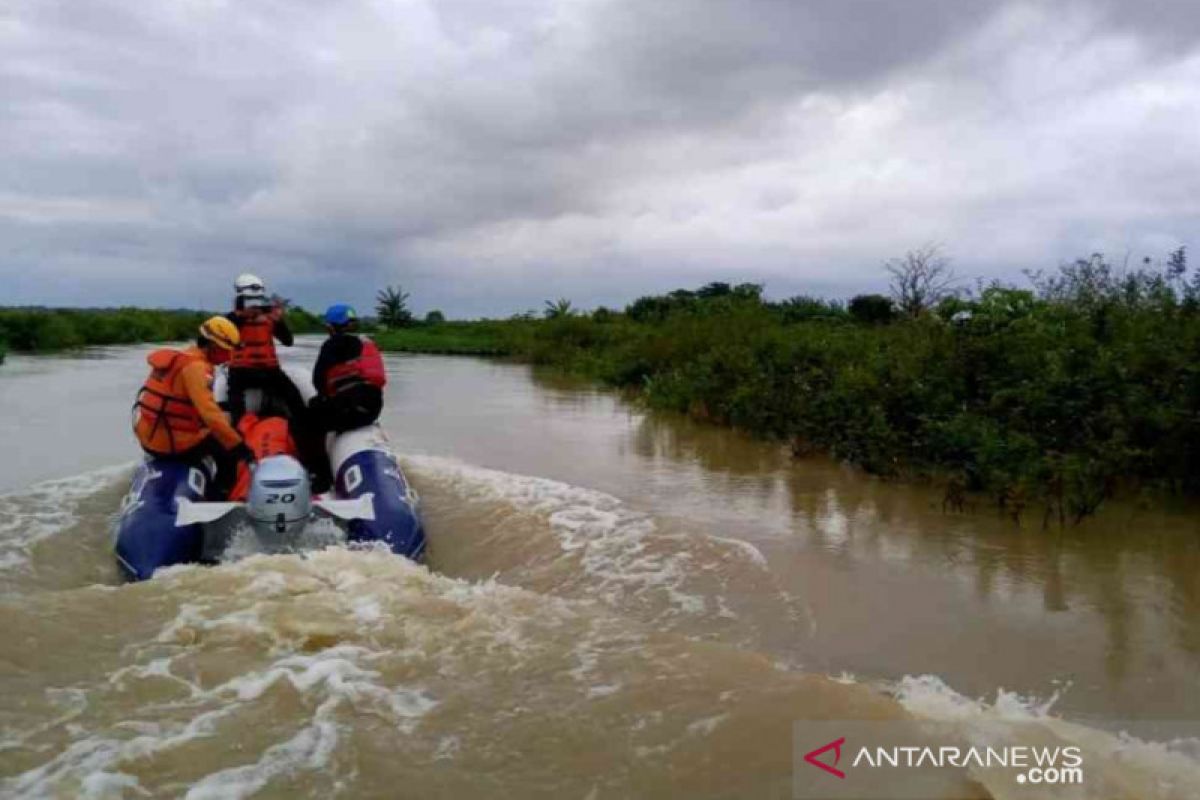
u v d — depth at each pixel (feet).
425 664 14.23
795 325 53.93
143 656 14.30
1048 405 26.43
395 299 151.12
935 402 29.63
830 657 15.53
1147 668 15.01
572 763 11.68
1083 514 23.03
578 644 14.96
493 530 23.00
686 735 12.23
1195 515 23.53
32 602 16.12
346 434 25.36
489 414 44.06
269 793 11.05
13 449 33.42
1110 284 36.29
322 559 18.40
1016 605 17.69
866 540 21.76
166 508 20.62
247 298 27.20
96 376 63.16
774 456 32.48
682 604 17.97
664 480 28.30
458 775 11.44
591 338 82.94
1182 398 25.03
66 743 11.97
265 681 13.58
